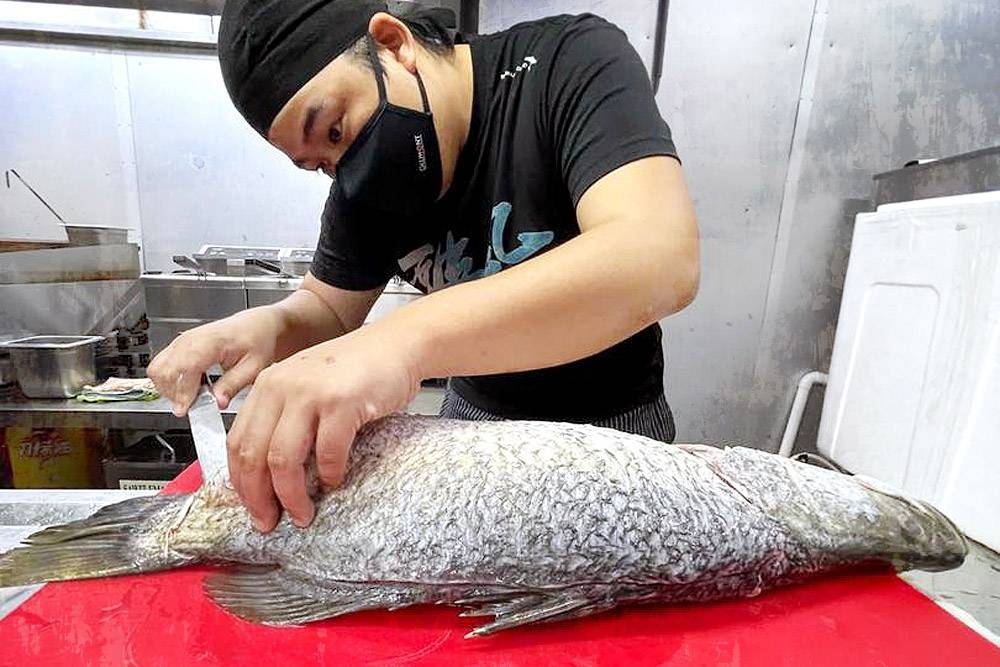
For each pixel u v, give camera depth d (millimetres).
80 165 1792
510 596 575
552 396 907
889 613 601
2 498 816
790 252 1617
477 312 535
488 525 569
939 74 1539
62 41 1691
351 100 648
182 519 661
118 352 1688
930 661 537
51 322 1634
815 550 630
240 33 613
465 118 779
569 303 538
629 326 568
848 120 1558
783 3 1490
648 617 590
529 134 757
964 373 982
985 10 1503
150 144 1807
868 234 1285
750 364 1673
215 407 760
